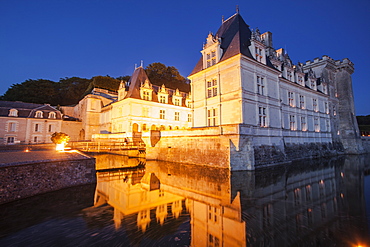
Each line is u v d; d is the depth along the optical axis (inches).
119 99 1537.9
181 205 375.6
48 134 1643.7
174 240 237.0
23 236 253.8
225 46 927.7
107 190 490.6
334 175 651.5
